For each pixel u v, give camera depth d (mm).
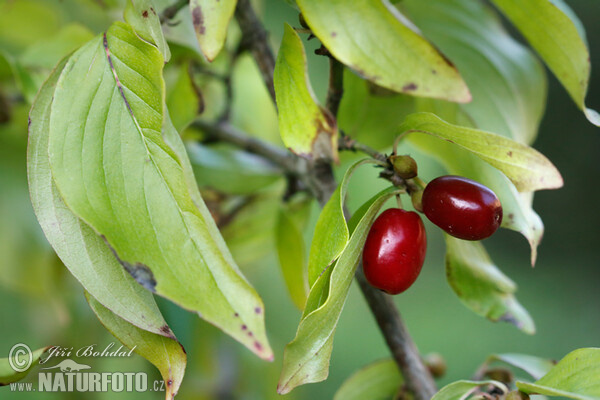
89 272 229
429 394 279
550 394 235
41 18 365
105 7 328
